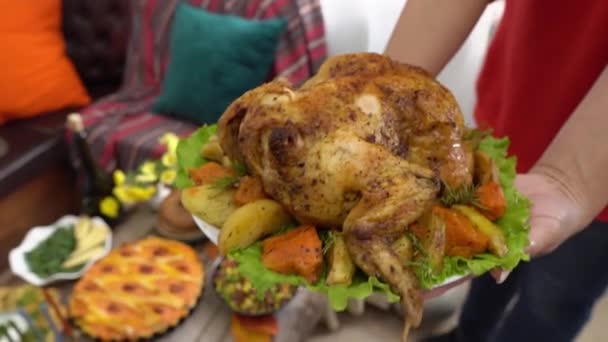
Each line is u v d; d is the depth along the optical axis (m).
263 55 1.55
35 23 1.64
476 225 0.71
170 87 1.63
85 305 1.03
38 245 1.23
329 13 1.60
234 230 0.70
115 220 1.27
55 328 1.00
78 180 1.65
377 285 0.67
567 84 0.88
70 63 1.76
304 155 0.69
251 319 1.04
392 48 0.93
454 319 1.41
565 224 0.72
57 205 1.66
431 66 0.91
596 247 1.01
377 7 1.63
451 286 0.70
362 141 0.69
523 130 0.96
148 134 1.59
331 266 0.69
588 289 1.07
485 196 0.74
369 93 0.72
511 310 1.21
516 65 0.94
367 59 0.76
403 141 0.73
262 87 0.75
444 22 0.90
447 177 0.73
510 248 0.71
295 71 1.58
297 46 1.57
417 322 0.67
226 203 0.75
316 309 1.14
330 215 0.70
